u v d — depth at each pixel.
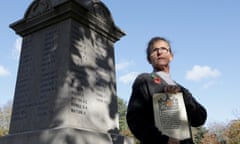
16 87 6.66
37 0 7.08
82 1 6.79
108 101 6.50
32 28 6.96
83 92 5.88
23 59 6.89
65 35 6.18
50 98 5.75
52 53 6.23
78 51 6.16
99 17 7.06
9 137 5.81
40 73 6.26
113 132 6.28
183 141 1.76
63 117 5.33
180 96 1.85
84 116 5.68
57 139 4.95
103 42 7.07
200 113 2.06
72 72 5.80
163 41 2.29
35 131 5.44
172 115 1.78
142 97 1.94
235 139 40.84
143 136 1.83
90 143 5.25
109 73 6.88
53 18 6.54
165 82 2.01
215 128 48.00
